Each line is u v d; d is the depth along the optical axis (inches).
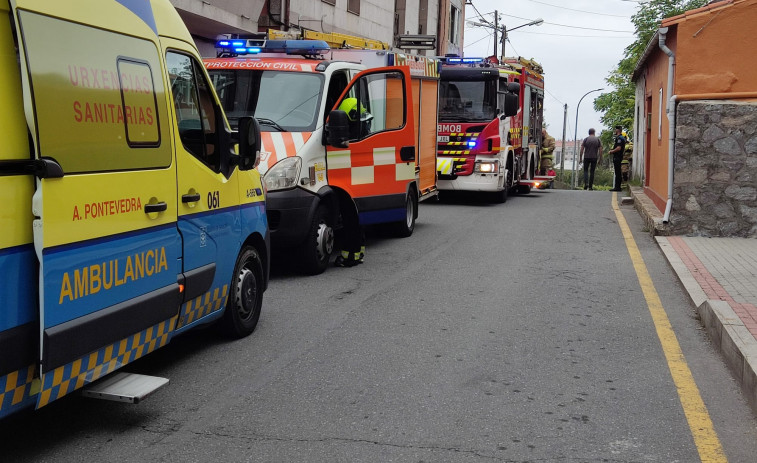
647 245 466.0
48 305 151.8
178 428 179.3
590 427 182.9
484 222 577.3
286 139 351.9
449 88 697.6
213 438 173.8
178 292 201.6
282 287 335.6
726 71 460.1
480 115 693.3
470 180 698.8
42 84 149.3
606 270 384.2
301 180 345.4
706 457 166.6
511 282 352.2
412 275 366.3
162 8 206.4
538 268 387.9
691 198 472.1
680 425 184.7
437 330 268.8
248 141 236.7
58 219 153.9
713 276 349.4
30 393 151.9
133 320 181.0
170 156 199.3
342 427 181.0
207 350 241.8
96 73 167.8
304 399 199.6
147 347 192.1
